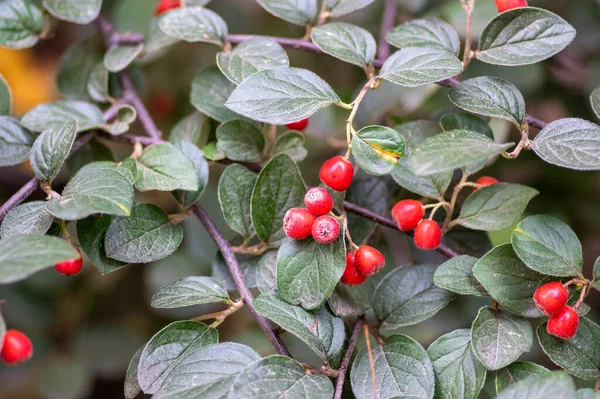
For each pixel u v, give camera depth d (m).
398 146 0.35
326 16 0.40
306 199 0.35
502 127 0.44
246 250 0.38
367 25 0.49
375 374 0.35
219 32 0.39
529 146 0.35
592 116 0.49
